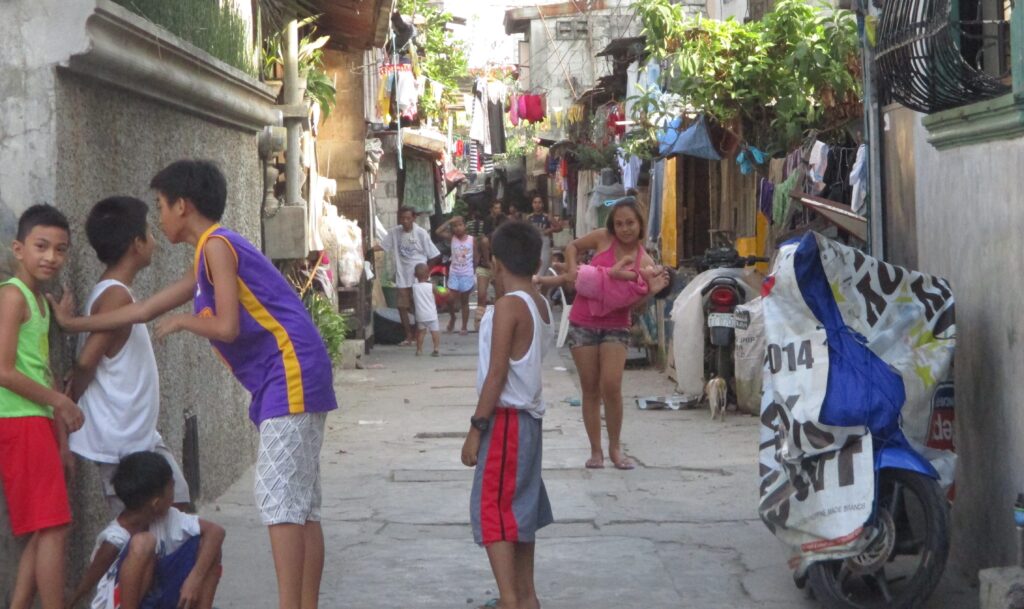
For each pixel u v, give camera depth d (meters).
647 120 14.33
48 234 4.33
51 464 4.36
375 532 6.66
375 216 19.91
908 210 6.37
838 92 10.83
